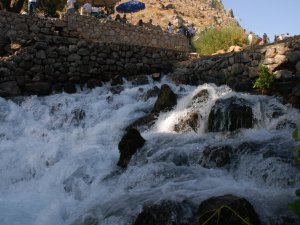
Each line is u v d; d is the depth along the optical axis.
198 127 8.78
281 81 10.38
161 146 7.57
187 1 44.62
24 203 6.71
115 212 5.29
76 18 16.02
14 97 12.27
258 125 8.49
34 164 8.55
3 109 11.35
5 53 13.38
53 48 13.38
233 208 4.28
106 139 9.42
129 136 7.61
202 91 10.14
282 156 6.18
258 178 5.91
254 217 4.33
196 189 5.45
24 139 10.16
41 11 22.08
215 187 5.52
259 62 11.09
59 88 13.21
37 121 11.15
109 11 25.08
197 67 13.77
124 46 14.63
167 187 5.72
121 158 7.45
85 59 13.89
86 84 13.73
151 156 7.24
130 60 14.71
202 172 6.29
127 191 6.18
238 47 16.08
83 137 9.73
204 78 13.27
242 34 18.16
